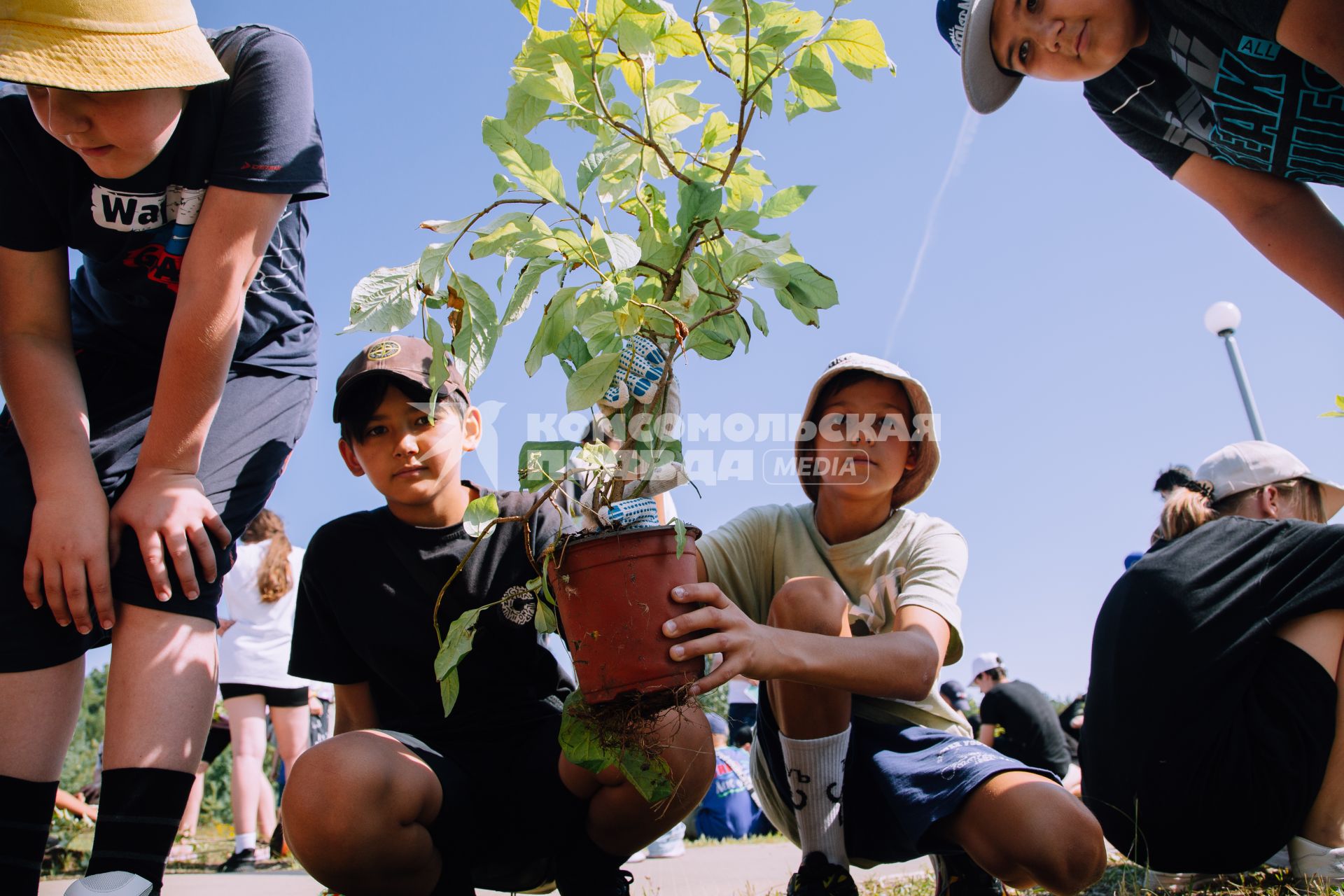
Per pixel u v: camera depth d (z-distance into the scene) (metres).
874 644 1.80
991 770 1.88
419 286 1.59
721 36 1.77
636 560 1.54
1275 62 2.04
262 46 1.94
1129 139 2.56
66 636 1.75
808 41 1.74
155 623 1.75
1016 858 1.81
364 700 2.26
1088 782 2.39
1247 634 2.16
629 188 1.71
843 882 2.03
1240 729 2.12
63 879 3.91
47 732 1.72
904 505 2.43
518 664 2.16
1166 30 2.12
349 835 1.68
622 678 1.52
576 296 1.71
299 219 2.20
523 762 2.01
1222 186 2.46
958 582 2.18
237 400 2.03
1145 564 2.38
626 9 1.62
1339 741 2.11
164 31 1.72
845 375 2.34
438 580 2.15
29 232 1.88
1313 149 2.17
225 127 1.85
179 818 1.70
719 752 5.83
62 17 1.63
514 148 1.61
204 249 1.79
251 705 4.48
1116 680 2.30
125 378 2.07
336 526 2.26
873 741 2.18
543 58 1.62
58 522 1.70
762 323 1.80
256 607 4.50
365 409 2.15
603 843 2.00
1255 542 2.29
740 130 1.70
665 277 1.69
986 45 2.32
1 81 1.57
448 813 1.87
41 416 1.80
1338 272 2.35
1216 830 2.13
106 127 1.71
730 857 4.16
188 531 1.77
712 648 1.55
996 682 5.98
